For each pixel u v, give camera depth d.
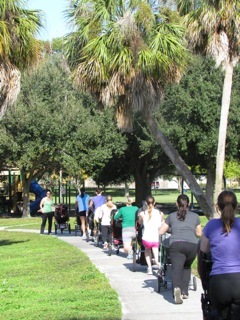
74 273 12.84
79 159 35.91
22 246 19.33
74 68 17.89
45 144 34.56
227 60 17.06
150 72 16.44
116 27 16.41
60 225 24.72
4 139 33.94
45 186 52.44
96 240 19.38
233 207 5.96
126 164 43.97
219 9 16.62
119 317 8.30
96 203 20.73
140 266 14.15
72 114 34.72
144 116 17.69
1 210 44.00
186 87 32.38
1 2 17.16
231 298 5.64
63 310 8.80
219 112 31.41
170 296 10.15
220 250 5.79
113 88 16.69
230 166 43.94
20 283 11.63
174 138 32.31
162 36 16.44
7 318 8.29
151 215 12.64
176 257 9.42
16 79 17.75
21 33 17.61
